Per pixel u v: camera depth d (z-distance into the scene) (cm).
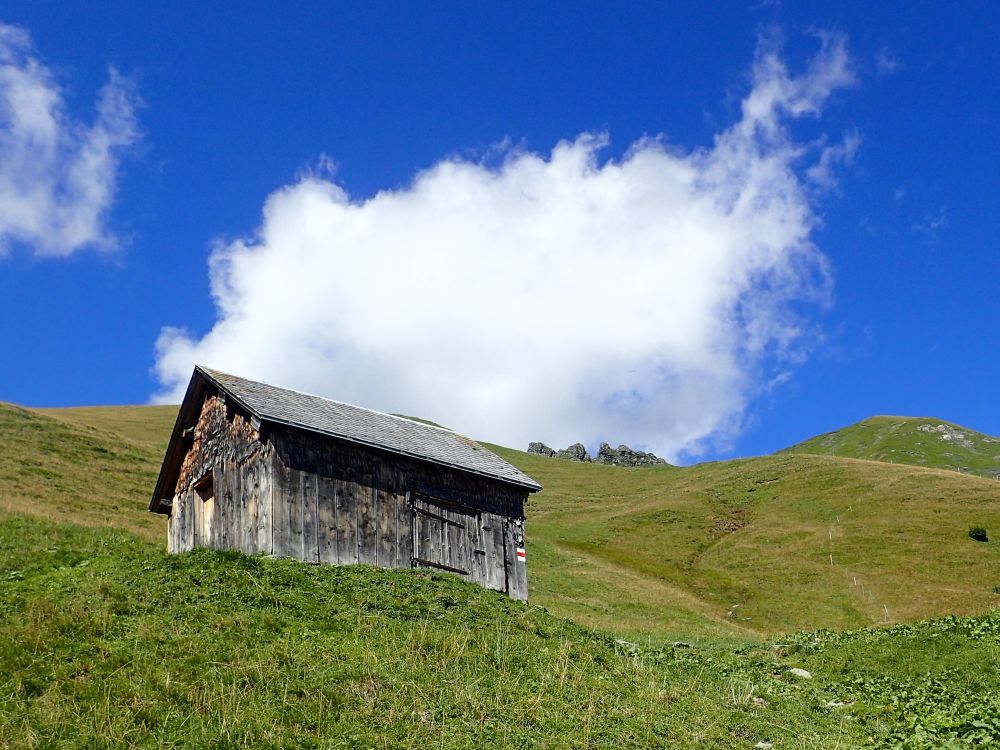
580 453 18550
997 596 5962
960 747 1958
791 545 7581
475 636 2111
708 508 9238
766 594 6512
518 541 3306
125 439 7550
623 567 6981
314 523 2719
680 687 2120
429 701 1712
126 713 1516
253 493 2769
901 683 2600
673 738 1786
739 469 10969
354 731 1559
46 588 2062
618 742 1708
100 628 1816
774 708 2153
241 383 3038
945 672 2659
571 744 1653
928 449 16862
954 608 5781
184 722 1520
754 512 8875
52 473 5531
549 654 2105
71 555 2503
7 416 6856
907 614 5788
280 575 2289
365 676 1755
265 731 1509
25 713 1496
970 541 7075
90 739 1439
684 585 6769
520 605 2556
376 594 2278
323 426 2855
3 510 3494
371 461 2944
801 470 9962
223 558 2298
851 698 2450
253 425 2805
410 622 2133
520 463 14125
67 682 1598
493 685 1844
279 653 1789
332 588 2281
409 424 3475
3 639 1723
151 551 2553
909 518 7756
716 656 2842
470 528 3159
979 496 8069
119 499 5353
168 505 3403
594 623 4497
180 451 3306
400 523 2942
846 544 7369
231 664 1722
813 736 1980
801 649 3119
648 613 5203
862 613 5916
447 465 3105
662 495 10431
